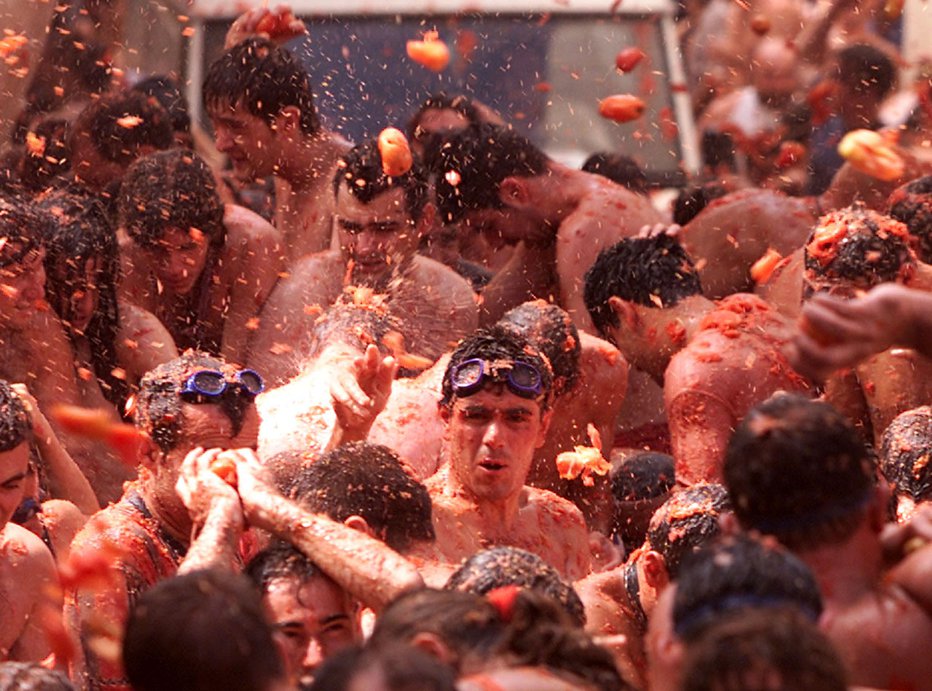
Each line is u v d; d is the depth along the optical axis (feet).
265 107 59.36
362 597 32.14
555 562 42.78
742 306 48.34
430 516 36.68
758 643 21.30
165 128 61.57
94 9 72.54
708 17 81.66
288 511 33.22
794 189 77.82
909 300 25.90
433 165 60.95
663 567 37.11
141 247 54.70
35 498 41.34
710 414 46.37
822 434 27.48
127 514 37.37
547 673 25.11
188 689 23.43
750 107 78.95
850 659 26.99
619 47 79.61
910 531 28.53
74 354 49.37
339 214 56.29
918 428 41.52
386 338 47.44
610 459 52.11
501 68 78.38
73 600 36.68
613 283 50.29
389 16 78.23
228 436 37.06
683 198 69.15
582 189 60.54
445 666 21.81
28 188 63.46
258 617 23.97
